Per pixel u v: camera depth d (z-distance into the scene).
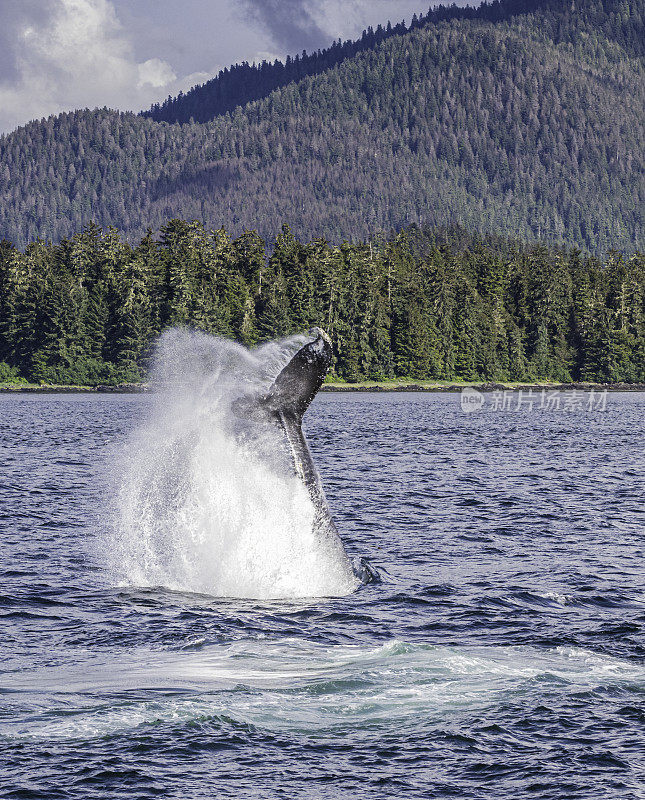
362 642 78.38
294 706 64.38
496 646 77.81
